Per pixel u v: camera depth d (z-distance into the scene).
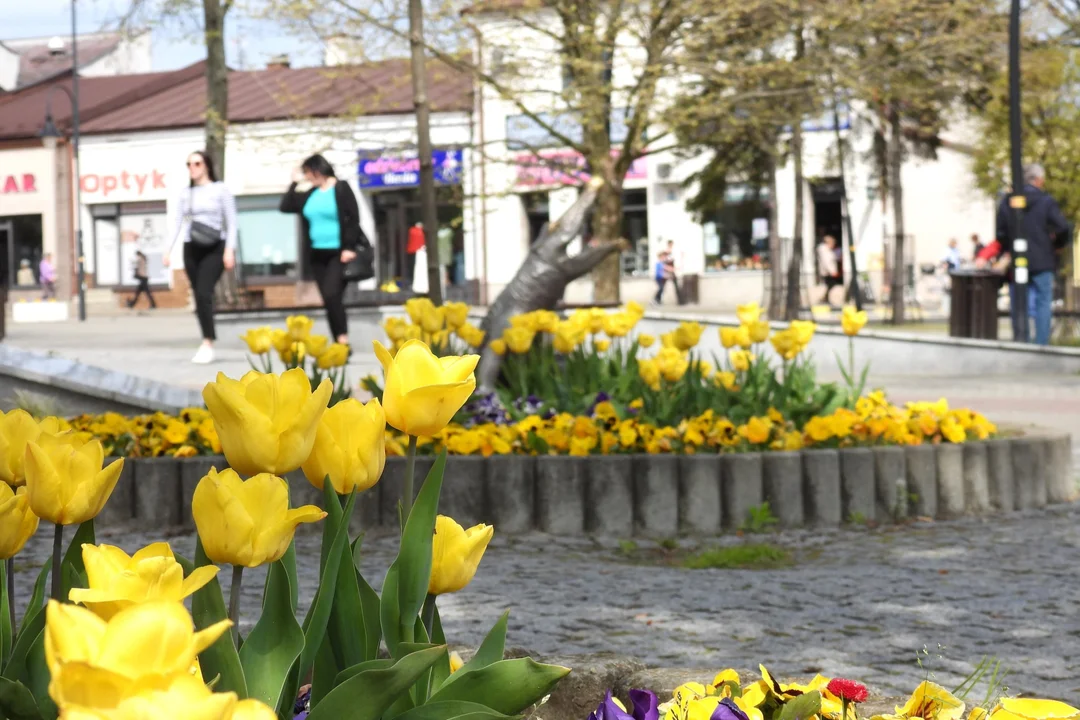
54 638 0.94
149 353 19.48
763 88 24.78
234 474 1.49
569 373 9.23
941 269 42.81
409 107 42.88
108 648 0.90
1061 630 4.78
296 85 47.03
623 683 2.90
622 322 9.19
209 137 25.20
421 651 1.60
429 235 11.87
